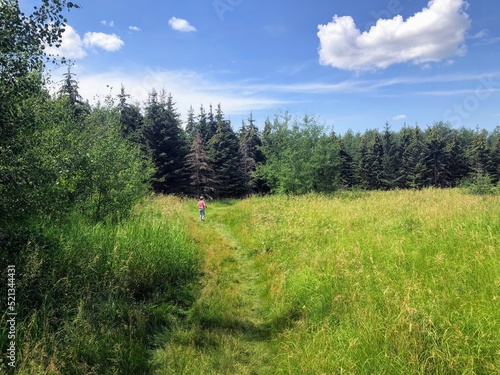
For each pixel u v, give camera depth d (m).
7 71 4.33
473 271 4.46
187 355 4.21
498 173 47.03
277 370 3.92
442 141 50.81
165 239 7.60
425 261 5.27
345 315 4.33
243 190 37.38
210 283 6.89
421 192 18.38
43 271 4.76
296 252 7.86
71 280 4.95
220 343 4.58
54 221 6.58
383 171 51.38
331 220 10.16
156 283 6.25
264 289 6.68
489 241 5.41
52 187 5.10
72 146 7.60
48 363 3.49
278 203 15.26
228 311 5.62
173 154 30.06
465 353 3.05
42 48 4.58
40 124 5.54
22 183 4.53
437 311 3.62
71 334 3.96
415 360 3.09
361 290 4.86
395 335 3.48
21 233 4.99
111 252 6.00
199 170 32.06
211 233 12.18
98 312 4.66
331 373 3.43
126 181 9.89
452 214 7.79
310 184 22.91
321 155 23.64
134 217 9.29
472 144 51.47
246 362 4.25
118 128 12.20
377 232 7.69
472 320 3.41
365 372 3.26
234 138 39.00
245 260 9.07
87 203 8.70
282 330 4.82
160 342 4.60
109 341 4.15
